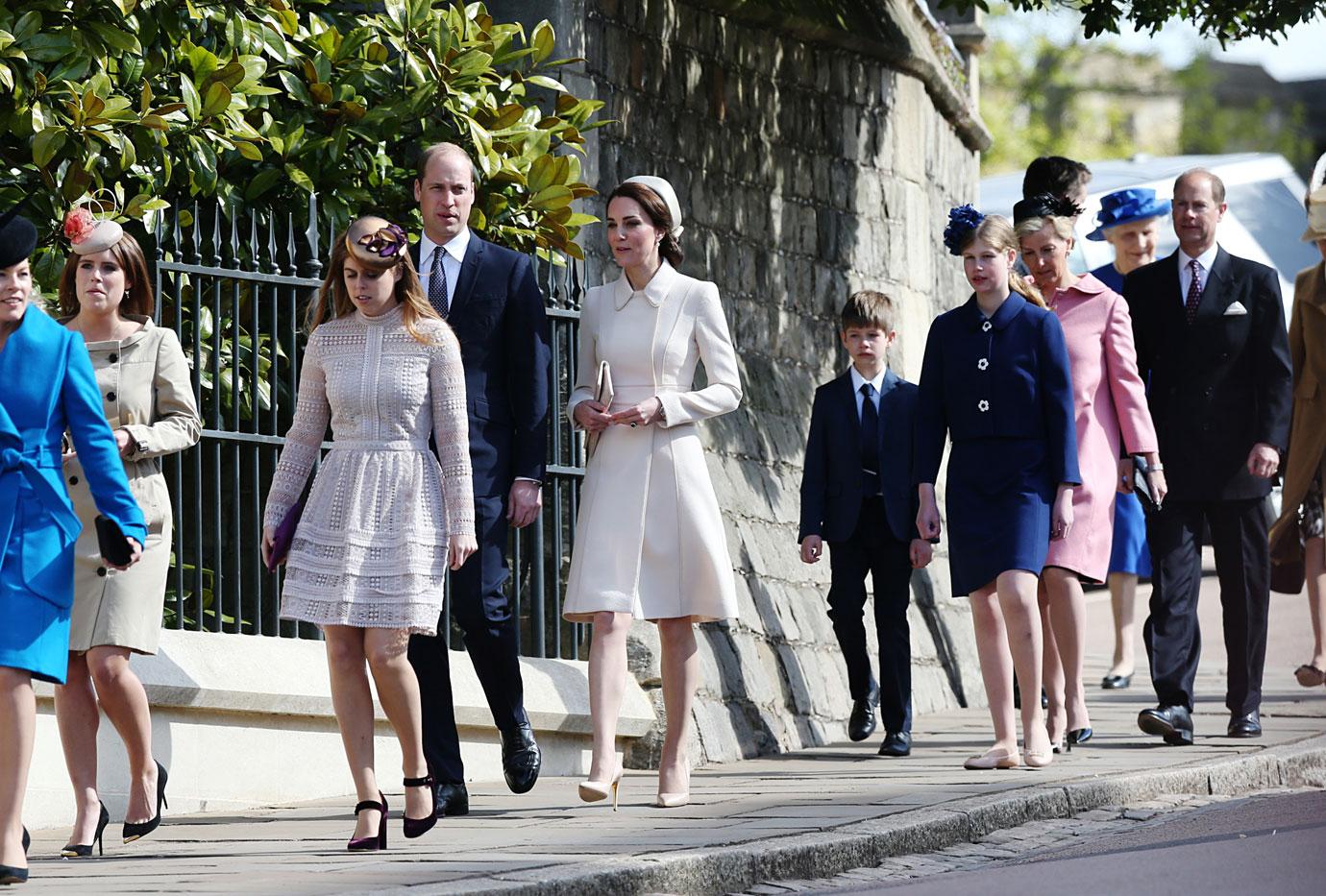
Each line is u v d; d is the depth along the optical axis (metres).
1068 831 24.31
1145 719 30.86
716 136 39.50
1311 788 28.19
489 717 29.06
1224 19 42.38
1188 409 31.50
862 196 44.44
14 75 28.55
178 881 20.02
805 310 42.16
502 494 24.97
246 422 30.22
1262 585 31.73
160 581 23.50
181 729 26.17
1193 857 21.25
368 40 31.38
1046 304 30.89
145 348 23.98
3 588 20.45
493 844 22.09
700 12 39.12
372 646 21.91
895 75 45.84
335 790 27.81
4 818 20.30
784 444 39.72
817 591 38.12
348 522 21.94
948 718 37.75
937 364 28.95
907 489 32.19
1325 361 34.34
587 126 32.62
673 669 25.34
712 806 25.16
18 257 20.88
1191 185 31.77
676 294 25.33
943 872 21.86
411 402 22.20
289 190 31.09
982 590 28.45
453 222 25.12
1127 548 41.00
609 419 24.72
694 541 24.95
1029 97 188.50
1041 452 28.25
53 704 25.61
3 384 20.80
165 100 30.11
